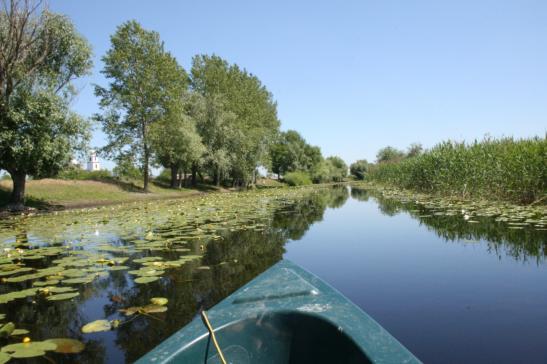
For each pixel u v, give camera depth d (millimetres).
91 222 8531
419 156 16766
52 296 3135
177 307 2881
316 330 1498
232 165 28578
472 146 12273
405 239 5535
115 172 22172
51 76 13531
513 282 3297
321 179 54438
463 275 3562
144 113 20891
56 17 13547
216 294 3176
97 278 3793
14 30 11859
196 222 7996
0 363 1960
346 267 4031
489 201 10477
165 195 20953
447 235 5633
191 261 4418
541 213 7367
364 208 10758
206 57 30094
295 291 1773
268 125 36719
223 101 28031
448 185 12844
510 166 9578
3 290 3445
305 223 7707
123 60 20641
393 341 1275
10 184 15094
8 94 11758
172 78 21984
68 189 16969
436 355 2074
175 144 22672
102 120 21109
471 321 2521
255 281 1947
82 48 14141
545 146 8805
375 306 2854
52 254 4961
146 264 4199
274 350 1541
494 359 2014
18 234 6945
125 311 2830
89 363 2068
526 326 2414
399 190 19094
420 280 3473
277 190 27031
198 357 1362
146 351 2186
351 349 1294
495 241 4996
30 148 11492
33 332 2518
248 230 6777
